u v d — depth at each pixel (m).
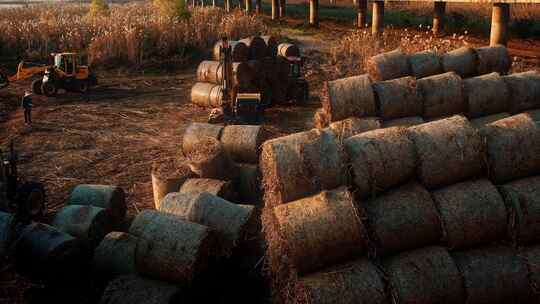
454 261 6.31
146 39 30.42
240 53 18.70
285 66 20.22
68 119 18.84
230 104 17.56
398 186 6.77
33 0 105.62
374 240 6.17
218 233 7.74
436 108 11.21
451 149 6.67
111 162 13.88
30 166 13.58
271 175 6.68
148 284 6.99
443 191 6.64
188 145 11.73
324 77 24.45
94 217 8.68
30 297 7.68
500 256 6.38
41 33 31.95
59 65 23.36
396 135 6.76
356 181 6.50
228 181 9.93
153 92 23.98
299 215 5.98
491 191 6.54
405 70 13.37
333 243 5.92
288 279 6.09
